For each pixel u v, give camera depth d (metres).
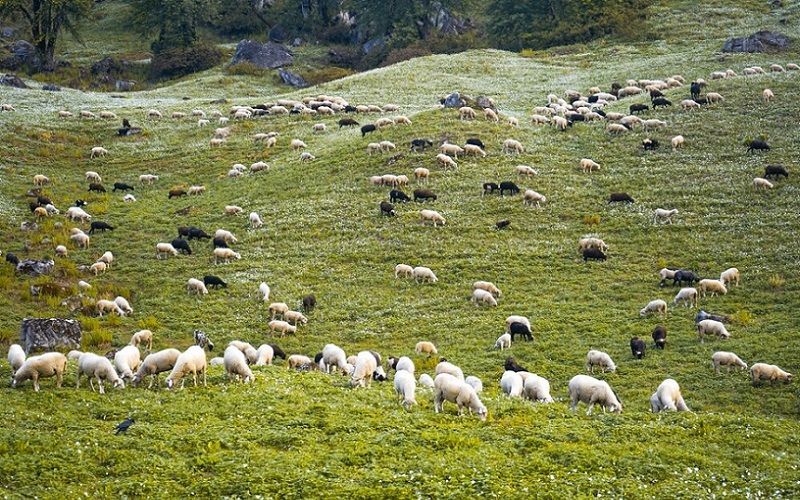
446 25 124.50
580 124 63.28
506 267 42.59
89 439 18.27
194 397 22.00
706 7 104.31
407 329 36.84
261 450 18.20
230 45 124.25
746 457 19.06
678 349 32.22
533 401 24.19
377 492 16.06
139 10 119.69
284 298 40.47
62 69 106.56
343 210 50.41
